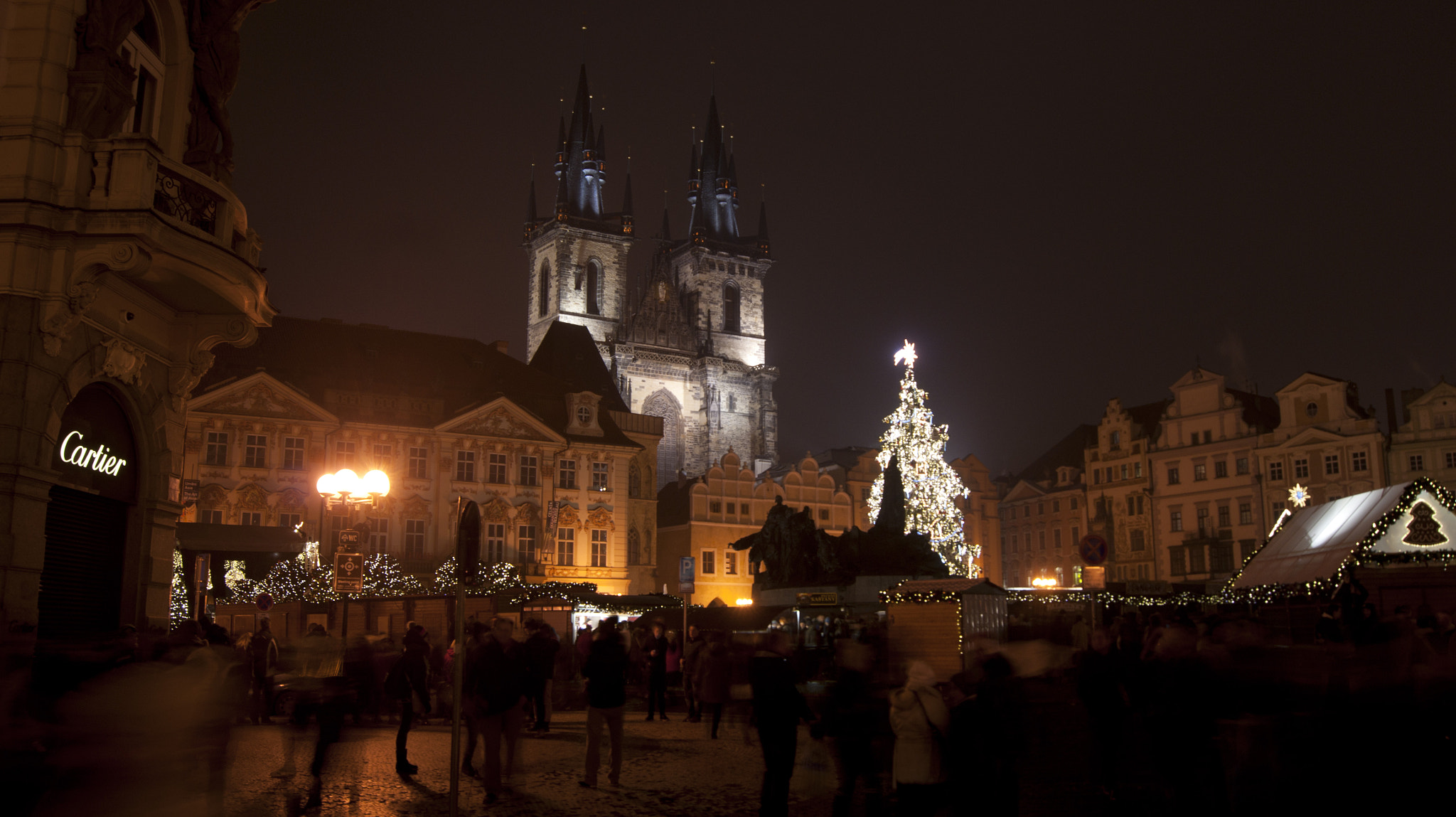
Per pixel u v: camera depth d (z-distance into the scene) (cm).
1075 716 2788
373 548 6919
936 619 2953
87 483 2088
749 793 1691
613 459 7888
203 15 2441
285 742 1973
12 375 1869
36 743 1140
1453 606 3728
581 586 5272
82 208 1930
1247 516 9250
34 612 1888
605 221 15750
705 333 15888
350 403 7000
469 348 8156
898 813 1389
